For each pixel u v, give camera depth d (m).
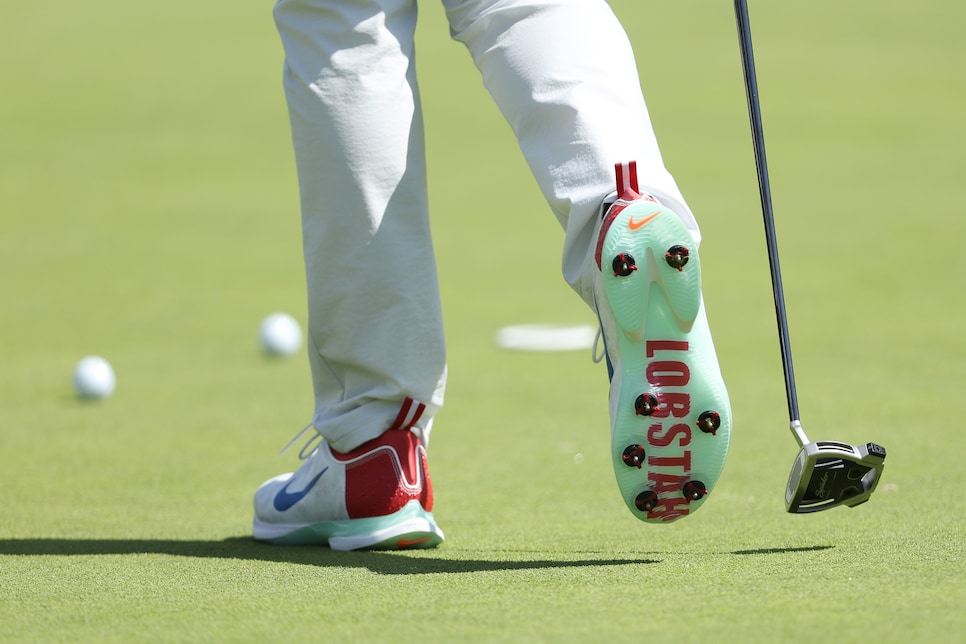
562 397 16.88
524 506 10.42
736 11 8.15
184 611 6.66
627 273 7.18
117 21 72.44
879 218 32.84
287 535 8.92
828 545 8.14
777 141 45.38
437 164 43.75
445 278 27.95
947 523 8.83
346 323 8.58
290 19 8.53
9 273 28.95
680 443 7.37
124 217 36.09
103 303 25.55
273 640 5.99
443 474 12.05
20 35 68.69
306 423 15.32
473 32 8.23
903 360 18.39
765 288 25.45
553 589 6.88
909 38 65.56
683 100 53.12
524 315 23.92
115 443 14.07
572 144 7.79
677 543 8.54
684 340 7.32
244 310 24.81
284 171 43.00
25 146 47.09
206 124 50.72
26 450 13.66
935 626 5.80
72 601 6.98
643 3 76.25
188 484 11.78
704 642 5.65
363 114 8.36
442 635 5.95
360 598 6.84
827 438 13.27
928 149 43.06
